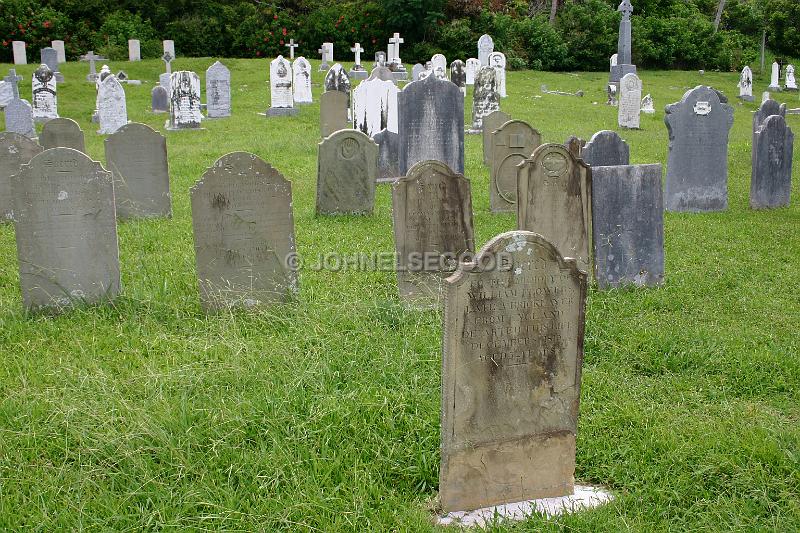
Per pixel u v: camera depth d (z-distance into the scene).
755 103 33.97
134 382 5.61
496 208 12.13
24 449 4.75
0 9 41.72
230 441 4.89
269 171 7.30
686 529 4.19
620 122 23.38
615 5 49.34
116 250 7.43
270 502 4.30
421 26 43.59
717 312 7.59
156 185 11.48
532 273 4.41
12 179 7.00
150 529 4.12
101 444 4.68
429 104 12.70
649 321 7.24
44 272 7.23
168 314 7.18
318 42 44.19
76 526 4.07
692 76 41.97
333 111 19.62
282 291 7.53
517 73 39.28
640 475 4.68
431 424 5.10
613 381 5.94
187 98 21.44
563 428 4.61
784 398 5.77
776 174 12.59
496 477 4.53
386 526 4.20
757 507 4.32
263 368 5.80
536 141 12.12
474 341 4.35
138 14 44.44
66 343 6.56
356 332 6.64
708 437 4.99
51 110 24.36
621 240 8.29
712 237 10.64
